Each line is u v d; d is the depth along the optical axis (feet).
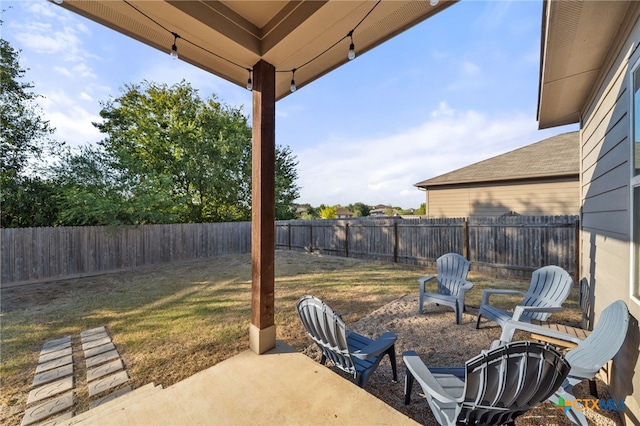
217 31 6.76
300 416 5.46
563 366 4.73
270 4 6.93
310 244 35.99
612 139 8.09
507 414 5.25
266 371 7.06
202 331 11.94
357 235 31.30
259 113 8.05
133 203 27.61
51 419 6.86
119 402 6.82
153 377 8.57
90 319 13.55
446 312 14.23
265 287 8.07
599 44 7.61
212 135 43.60
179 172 40.83
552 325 9.47
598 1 5.93
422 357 9.66
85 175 26.18
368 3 5.98
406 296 17.07
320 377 6.79
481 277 21.56
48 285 20.84
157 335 11.58
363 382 7.09
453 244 24.30
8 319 13.65
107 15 6.21
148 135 39.11
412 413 6.95
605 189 8.84
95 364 9.34
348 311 14.60
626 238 6.85
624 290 6.98
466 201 34.06
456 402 5.05
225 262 30.55
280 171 54.24
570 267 18.83
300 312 7.91
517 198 30.58
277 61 8.13
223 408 5.69
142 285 20.52
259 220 8.01
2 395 7.79
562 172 27.09
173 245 30.76
